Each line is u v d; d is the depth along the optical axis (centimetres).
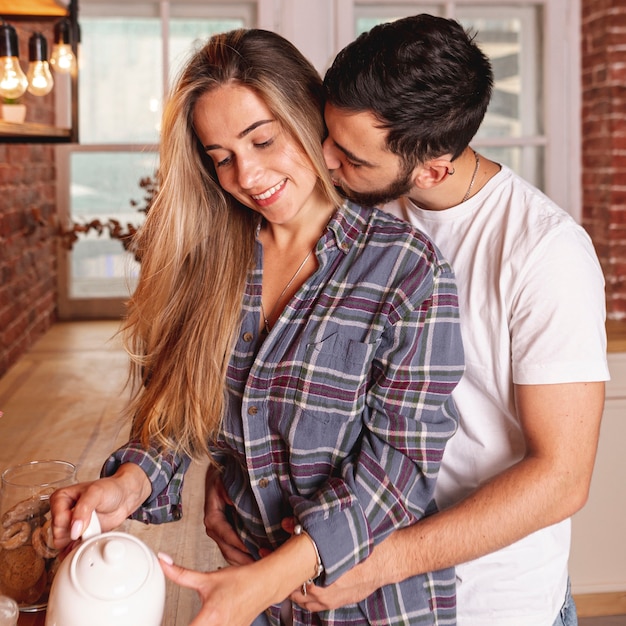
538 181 369
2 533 128
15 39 222
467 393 130
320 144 120
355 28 361
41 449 208
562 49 359
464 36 116
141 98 369
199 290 130
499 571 129
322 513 108
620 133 336
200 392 124
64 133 248
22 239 325
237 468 131
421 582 120
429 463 114
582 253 120
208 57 118
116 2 360
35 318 348
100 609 92
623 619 285
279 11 357
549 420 116
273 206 120
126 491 119
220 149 119
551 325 117
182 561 150
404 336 114
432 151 117
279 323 119
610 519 282
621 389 277
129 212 385
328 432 116
